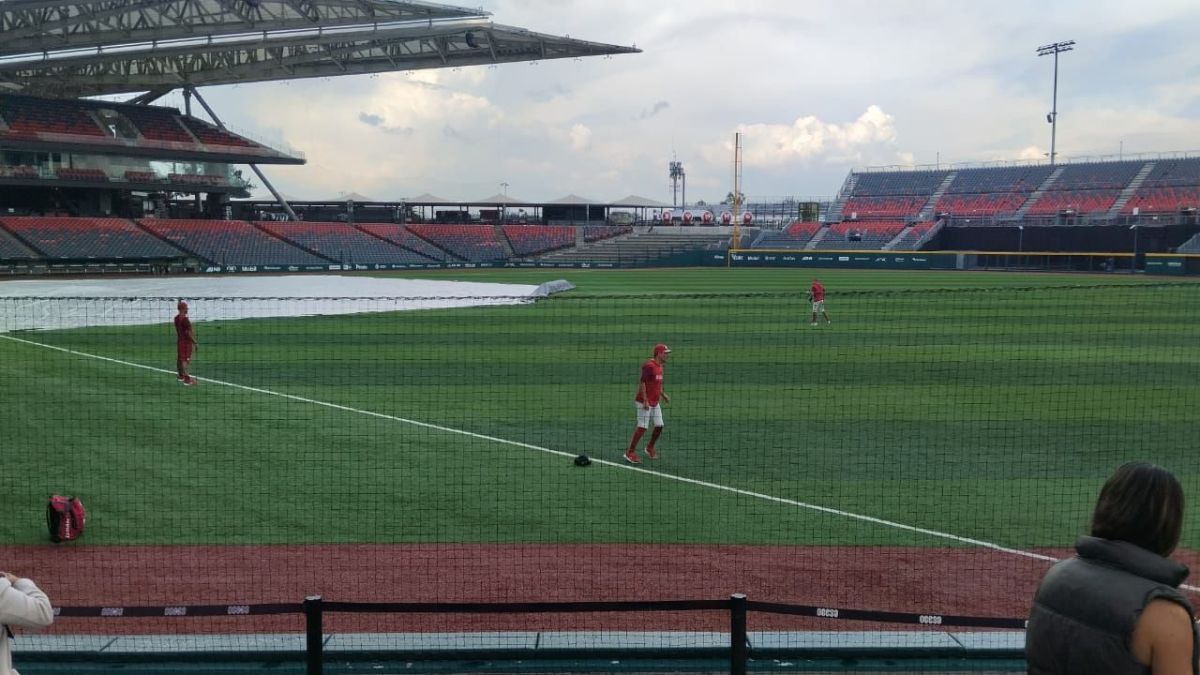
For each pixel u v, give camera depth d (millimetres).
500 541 9227
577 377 19406
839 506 10430
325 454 12703
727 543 9180
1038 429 14367
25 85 64250
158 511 10164
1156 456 12688
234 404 16250
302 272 67000
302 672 5715
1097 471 11930
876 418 15195
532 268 78438
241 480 11391
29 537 9320
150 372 19844
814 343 25000
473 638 6133
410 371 20109
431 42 57594
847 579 8227
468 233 86562
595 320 30766
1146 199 75125
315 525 9703
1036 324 29578
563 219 105375
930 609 7551
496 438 13750
